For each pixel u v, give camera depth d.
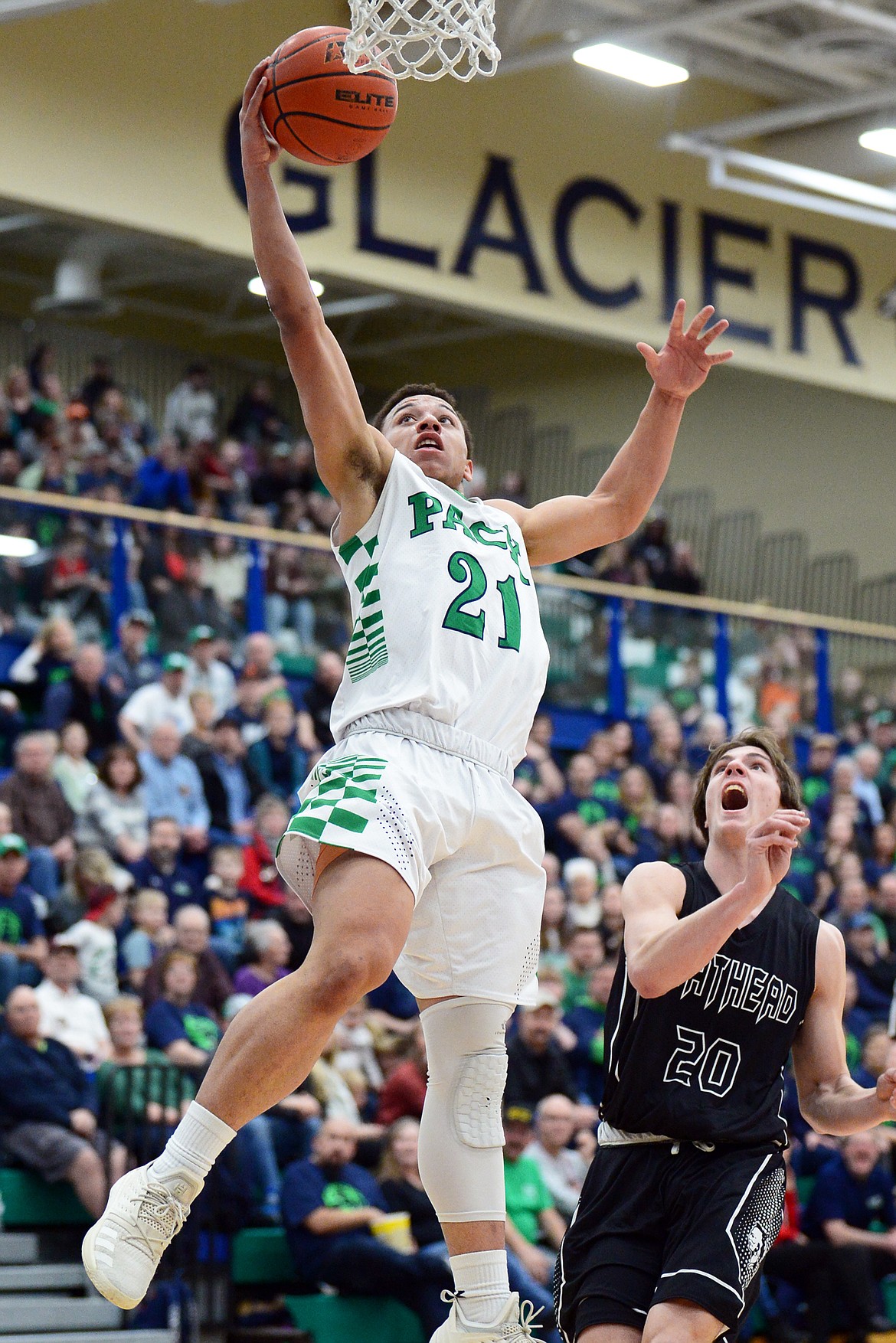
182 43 19.38
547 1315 10.33
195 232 19.30
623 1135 4.89
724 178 21.19
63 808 13.22
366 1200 10.55
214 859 13.26
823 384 24.05
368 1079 11.75
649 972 4.58
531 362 29.45
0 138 18.20
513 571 4.58
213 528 17.42
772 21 21.09
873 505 26.55
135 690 15.91
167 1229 3.82
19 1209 10.19
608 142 22.64
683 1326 4.47
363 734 4.35
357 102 4.39
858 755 20.45
